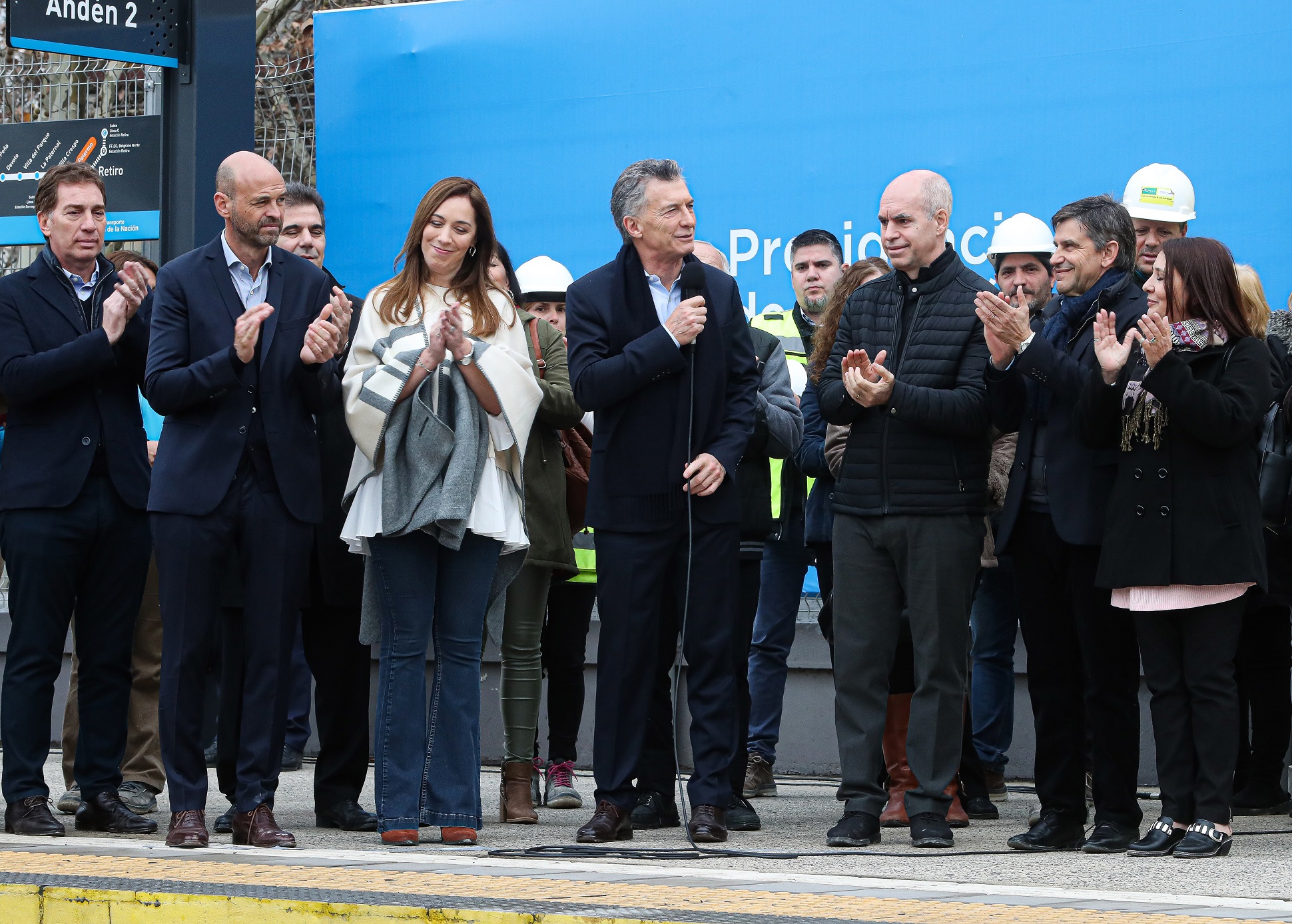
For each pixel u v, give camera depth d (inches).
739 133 419.2
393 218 450.6
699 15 422.3
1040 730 270.1
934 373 272.7
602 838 267.9
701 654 270.4
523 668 309.9
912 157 404.5
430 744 266.2
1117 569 255.6
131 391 291.6
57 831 278.5
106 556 288.0
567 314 277.7
